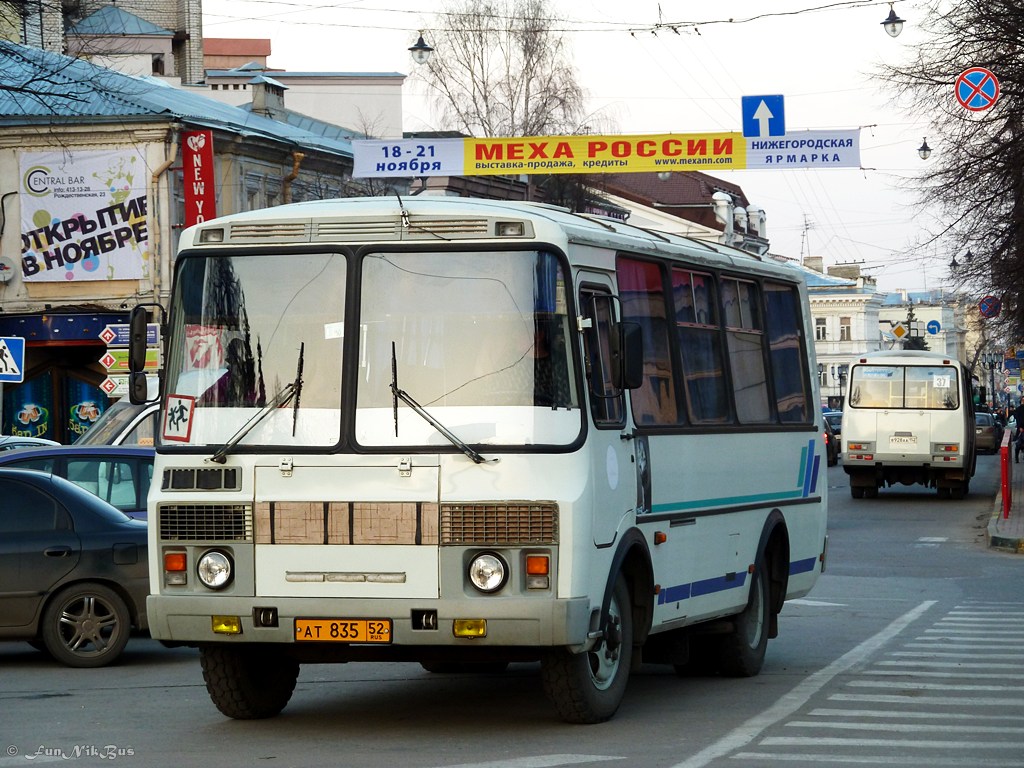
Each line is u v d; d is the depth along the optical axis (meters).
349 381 11.36
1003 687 14.12
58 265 54.16
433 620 11.02
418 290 11.43
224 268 11.77
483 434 11.13
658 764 10.26
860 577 26.75
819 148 42.25
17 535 16.34
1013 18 39.81
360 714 12.75
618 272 12.61
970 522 40.22
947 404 49.38
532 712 12.73
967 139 41.81
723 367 14.95
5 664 16.84
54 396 55.56
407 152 43.94
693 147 42.97
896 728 11.84
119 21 76.12
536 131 70.38
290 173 61.22
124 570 16.55
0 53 44.38
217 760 10.62
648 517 12.64
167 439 11.66
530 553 11.02
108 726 12.26
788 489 16.56
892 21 44.66
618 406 12.14
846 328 166.00
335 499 11.22
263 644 11.63
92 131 53.78
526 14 71.19
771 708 12.91
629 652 12.39
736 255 15.98
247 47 100.56
